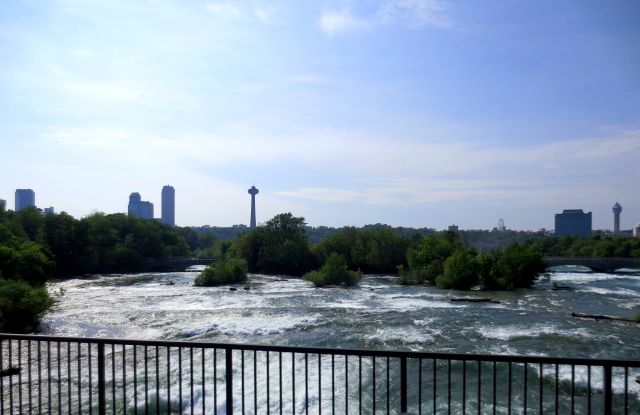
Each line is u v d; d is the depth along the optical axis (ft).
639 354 76.89
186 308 133.49
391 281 231.91
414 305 137.69
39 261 192.34
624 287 190.80
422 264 221.25
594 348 80.89
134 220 376.48
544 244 502.79
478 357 17.92
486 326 100.89
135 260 316.19
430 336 90.79
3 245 171.42
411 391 58.18
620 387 58.08
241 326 101.96
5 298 95.91
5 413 46.16
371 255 299.99
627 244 380.58
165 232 424.05
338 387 58.18
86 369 64.34
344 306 136.46
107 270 300.81
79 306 138.51
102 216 341.82
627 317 110.32
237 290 187.32
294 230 308.19
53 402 50.60
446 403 53.62
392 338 89.30
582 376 62.80
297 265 282.97
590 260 284.20
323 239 312.29
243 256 307.58
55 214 287.69
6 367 64.34
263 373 63.67
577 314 115.34
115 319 113.39
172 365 67.36
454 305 137.39
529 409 51.83
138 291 184.44
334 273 207.51
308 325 103.35
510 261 194.70
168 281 233.76
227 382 19.92
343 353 18.51
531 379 62.34
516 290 181.78
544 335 90.89
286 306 137.39
